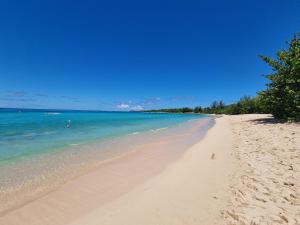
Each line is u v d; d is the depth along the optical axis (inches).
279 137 554.6
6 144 566.3
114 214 205.3
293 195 233.6
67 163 389.4
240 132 769.6
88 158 428.1
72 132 869.2
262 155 396.2
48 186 280.4
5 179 305.0
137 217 198.4
